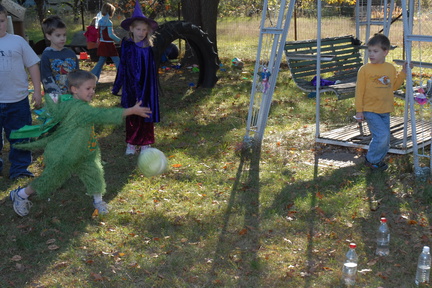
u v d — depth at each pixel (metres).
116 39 11.63
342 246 4.55
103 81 12.49
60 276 4.12
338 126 8.30
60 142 4.77
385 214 5.11
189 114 9.46
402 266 4.21
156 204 5.53
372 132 6.08
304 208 5.32
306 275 4.09
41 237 4.76
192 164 6.76
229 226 4.99
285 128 8.39
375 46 5.82
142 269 4.23
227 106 10.04
